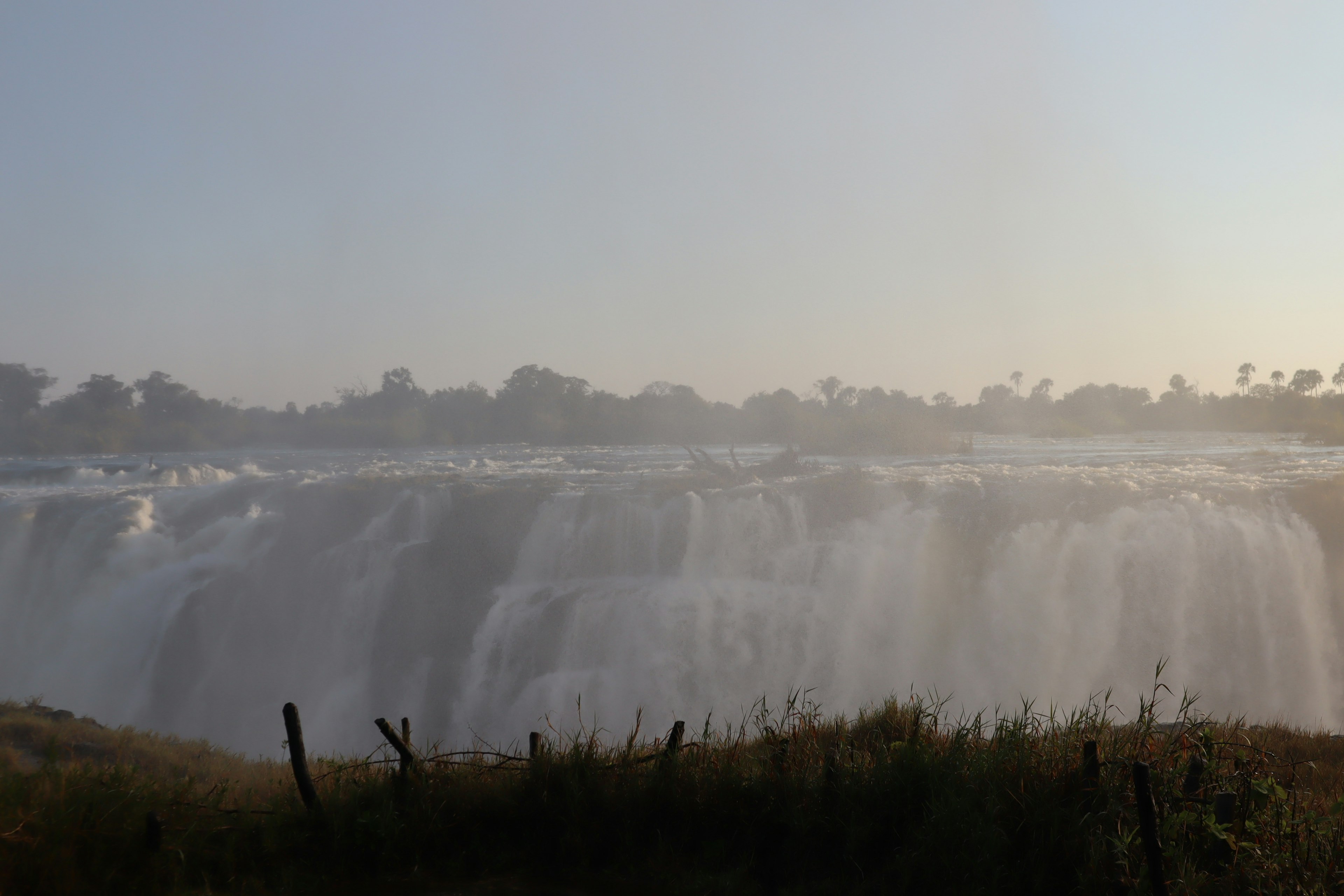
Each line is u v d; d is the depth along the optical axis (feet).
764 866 18.29
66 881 16.58
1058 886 16.33
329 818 19.26
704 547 89.51
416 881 18.13
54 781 19.25
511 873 18.49
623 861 18.62
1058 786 18.37
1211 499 82.12
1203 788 18.15
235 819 19.66
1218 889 15.53
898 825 18.66
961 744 20.72
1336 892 15.34
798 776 20.30
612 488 107.65
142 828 18.24
